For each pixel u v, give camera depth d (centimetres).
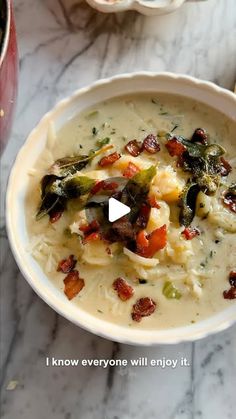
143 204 32
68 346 34
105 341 34
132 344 31
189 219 32
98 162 33
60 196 32
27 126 36
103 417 33
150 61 37
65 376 34
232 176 33
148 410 33
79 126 34
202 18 37
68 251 33
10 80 30
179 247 32
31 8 38
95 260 32
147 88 34
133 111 34
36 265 32
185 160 33
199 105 34
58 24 37
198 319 32
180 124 34
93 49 37
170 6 36
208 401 33
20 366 34
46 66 37
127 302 32
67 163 33
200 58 37
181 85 34
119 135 34
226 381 33
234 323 32
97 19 37
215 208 33
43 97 36
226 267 32
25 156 33
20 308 34
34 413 33
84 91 34
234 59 37
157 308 32
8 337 34
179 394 33
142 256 32
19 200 33
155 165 32
